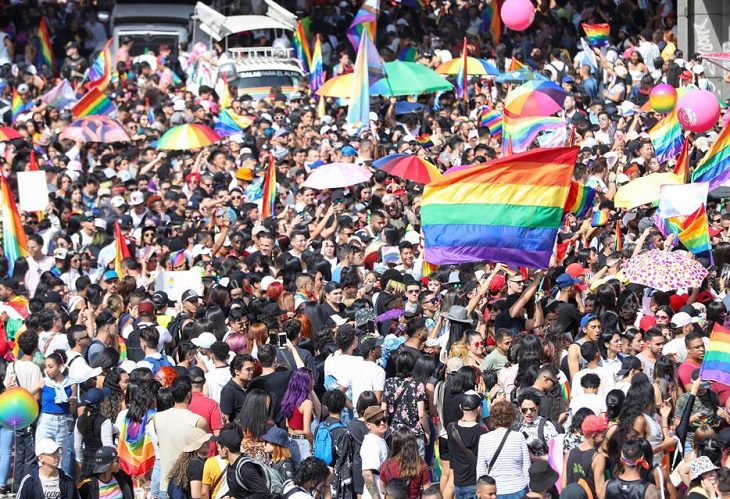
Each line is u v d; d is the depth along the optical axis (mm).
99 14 89625
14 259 41031
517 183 33000
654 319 33031
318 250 41562
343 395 27828
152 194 50344
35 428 30641
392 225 41406
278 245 41781
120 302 35438
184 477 26219
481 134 54812
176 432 26641
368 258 39562
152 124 66000
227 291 35219
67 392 29969
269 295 34875
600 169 43688
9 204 41094
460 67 63594
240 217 45281
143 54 82438
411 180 46250
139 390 28094
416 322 30203
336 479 27344
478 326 32594
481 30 78875
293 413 27828
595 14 78000
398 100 65938
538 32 76750
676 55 66562
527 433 25969
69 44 84438
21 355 30812
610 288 33344
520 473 25281
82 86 73750
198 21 81375
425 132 60656
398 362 28938
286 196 49062
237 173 51094
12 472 29828
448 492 26703
